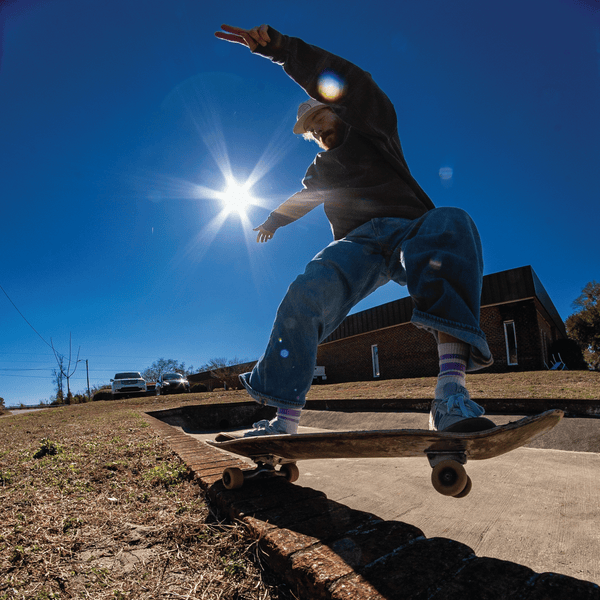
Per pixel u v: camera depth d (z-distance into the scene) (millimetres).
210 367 42719
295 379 1818
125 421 6355
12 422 9773
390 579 979
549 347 17953
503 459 2994
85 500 1902
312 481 2574
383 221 1952
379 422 6695
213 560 1298
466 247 1610
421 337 17453
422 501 2010
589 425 4133
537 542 1461
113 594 1125
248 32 1784
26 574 1234
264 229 2518
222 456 2580
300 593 1055
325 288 1839
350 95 1866
